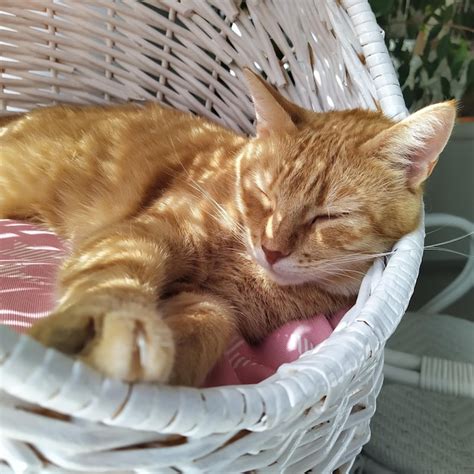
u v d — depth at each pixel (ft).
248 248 1.10
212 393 0.58
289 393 0.62
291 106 1.17
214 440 0.60
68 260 1.03
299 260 1.05
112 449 0.57
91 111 1.46
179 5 1.44
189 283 1.11
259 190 1.11
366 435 0.94
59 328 0.60
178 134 1.36
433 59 1.95
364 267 1.10
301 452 0.74
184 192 1.17
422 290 2.02
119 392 0.52
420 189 1.12
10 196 1.42
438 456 1.22
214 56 1.52
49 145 1.40
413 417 1.30
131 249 0.97
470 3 1.91
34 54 1.50
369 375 0.81
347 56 1.22
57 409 0.51
